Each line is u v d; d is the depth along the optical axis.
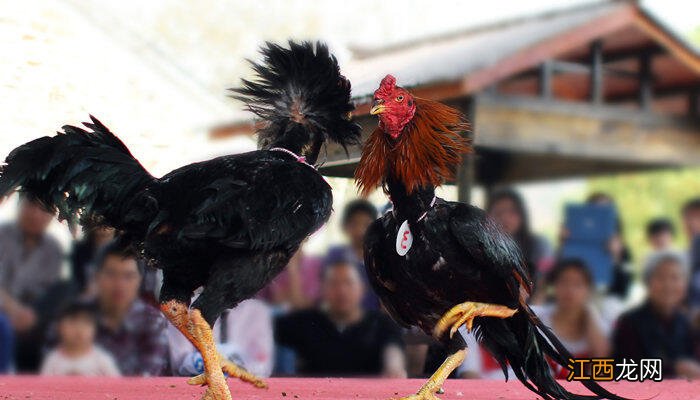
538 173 14.20
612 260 12.43
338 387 8.48
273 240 6.30
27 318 11.70
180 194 6.43
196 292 7.57
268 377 9.95
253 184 6.38
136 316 10.94
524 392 8.34
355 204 11.22
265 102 7.37
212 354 6.23
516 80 11.65
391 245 6.94
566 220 12.57
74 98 15.23
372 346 10.59
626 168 13.94
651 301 11.81
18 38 15.02
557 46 11.87
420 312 7.22
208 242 6.36
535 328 7.43
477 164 12.02
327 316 10.74
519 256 7.00
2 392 7.85
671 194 19.23
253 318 10.38
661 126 12.91
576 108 12.13
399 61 11.95
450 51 11.98
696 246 12.79
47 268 12.03
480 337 7.46
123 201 6.91
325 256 11.73
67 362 10.88
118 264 10.83
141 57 15.51
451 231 6.80
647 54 12.94
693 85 13.12
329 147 7.98
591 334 11.18
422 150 6.92
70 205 7.02
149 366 10.81
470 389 8.58
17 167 6.99
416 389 8.32
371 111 6.94
